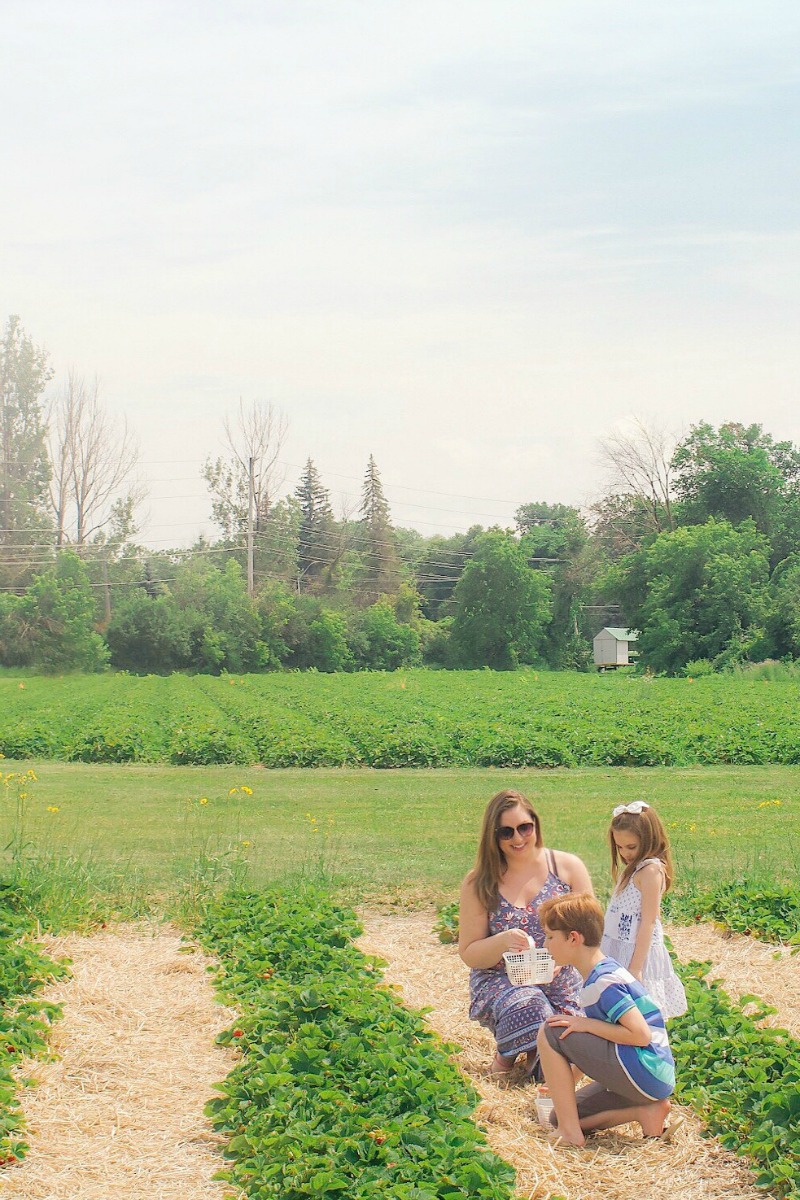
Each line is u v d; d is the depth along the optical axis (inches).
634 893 234.2
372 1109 193.5
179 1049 246.1
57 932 337.1
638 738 839.7
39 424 3196.4
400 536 5339.6
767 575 2598.4
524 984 235.1
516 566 3230.8
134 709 1227.9
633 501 3097.9
